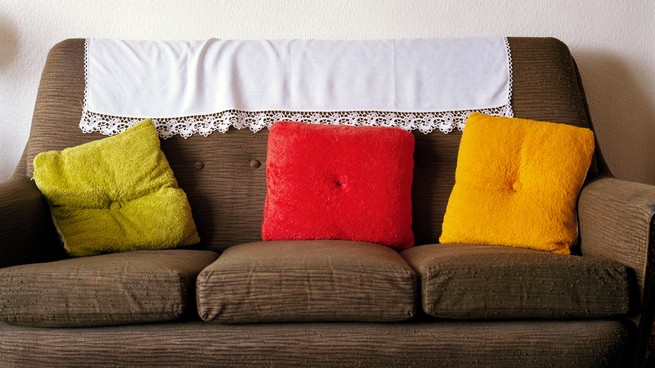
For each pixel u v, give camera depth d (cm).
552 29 224
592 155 177
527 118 191
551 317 137
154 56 197
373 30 223
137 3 220
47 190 166
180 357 133
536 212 166
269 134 184
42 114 189
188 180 188
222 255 158
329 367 134
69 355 133
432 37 222
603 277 137
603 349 134
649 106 229
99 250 164
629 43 225
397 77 196
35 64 221
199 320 138
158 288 134
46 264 140
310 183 174
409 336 134
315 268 136
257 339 134
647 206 136
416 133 192
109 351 133
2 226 146
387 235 173
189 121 192
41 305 133
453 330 135
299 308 135
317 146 177
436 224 187
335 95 195
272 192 177
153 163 179
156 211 173
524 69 195
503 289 135
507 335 134
